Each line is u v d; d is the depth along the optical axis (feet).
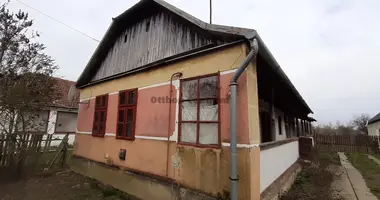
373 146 47.91
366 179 22.52
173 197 13.15
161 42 17.53
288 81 16.06
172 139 14.07
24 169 18.92
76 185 18.51
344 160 36.27
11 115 19.65
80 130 24.94
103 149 20.30
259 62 13.43
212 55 12.85
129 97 18.93
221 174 11.16
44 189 17.24
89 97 24.90
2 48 19.34
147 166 15.47
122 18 21.90
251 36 10.43
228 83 11.71
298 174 22.44
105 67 24.26
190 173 12.58
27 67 20.67
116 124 19.35
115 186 17.74
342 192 17.79
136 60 19.74
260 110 21.72
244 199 10.13
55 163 26.04
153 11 19.49
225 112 11.57
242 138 10.67
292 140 24.20
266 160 13.48
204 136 12.40
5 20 19.61
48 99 23.62
